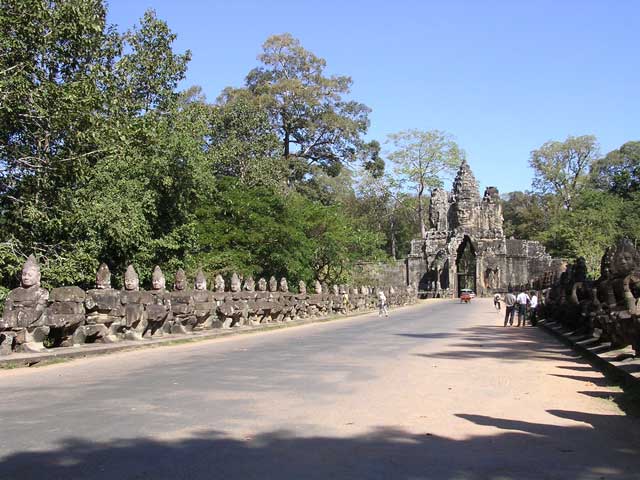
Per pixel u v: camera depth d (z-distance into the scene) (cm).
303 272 4075
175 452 600
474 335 2231
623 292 1272
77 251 2100
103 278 1622
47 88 1805
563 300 2134
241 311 2417
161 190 2830
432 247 8519
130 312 1688
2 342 1281
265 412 792
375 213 9619
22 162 1931
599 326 1532
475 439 665
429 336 2180
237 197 3769
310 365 1299
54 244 2116
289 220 4009
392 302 5553
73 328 1473
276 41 6675
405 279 8481
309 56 6744
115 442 636
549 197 10325
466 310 4731
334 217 4831
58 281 1978
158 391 948
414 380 1080
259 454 597
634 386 930
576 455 607
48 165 1953
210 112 3572
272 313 2786
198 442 639
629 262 1270
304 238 4116
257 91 6525
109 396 902
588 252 6706
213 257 3347
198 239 3297
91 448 612
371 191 9544
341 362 1358
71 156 1969
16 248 1972
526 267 8200
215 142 4553
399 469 555
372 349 1673
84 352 1426
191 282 2973
